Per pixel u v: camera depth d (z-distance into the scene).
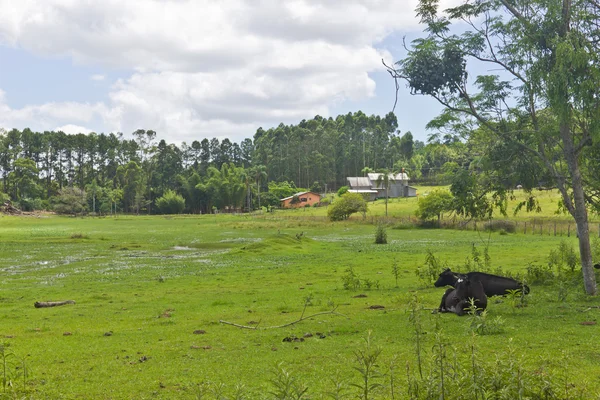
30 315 18.69
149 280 29.48
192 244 55.75
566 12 18.14
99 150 195.12
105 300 22.25
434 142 20.95
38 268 36.56
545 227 62.16
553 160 20.70
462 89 19.41
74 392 9.31
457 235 60.59
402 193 152.12
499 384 6.71
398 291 21.36
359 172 197.38
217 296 22.30
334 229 77.19
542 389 6.94
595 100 17.27
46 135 191.25
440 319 14.41
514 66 19.19
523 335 11.90
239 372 10.11
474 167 20.58
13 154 177.62
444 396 6.80
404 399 7.92
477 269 24.44
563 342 11.13
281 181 197.88
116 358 11.70
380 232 51.44
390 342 11.91
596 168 19.92
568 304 16.20
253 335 13.68
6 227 92.50
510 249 40.16
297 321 15.23
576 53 16.73
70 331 15.37
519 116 19.98
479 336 11.92
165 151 193.25
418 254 38.66
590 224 57.12
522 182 20.12
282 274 29.88
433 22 19.48
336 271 30.33
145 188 173.50
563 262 24.67
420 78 18.86
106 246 53.31
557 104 17.17
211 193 160.88
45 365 11.23
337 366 10.10
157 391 9.19
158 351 12.20
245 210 162.38
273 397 8.38
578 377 8.66
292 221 96.00
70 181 192.50
